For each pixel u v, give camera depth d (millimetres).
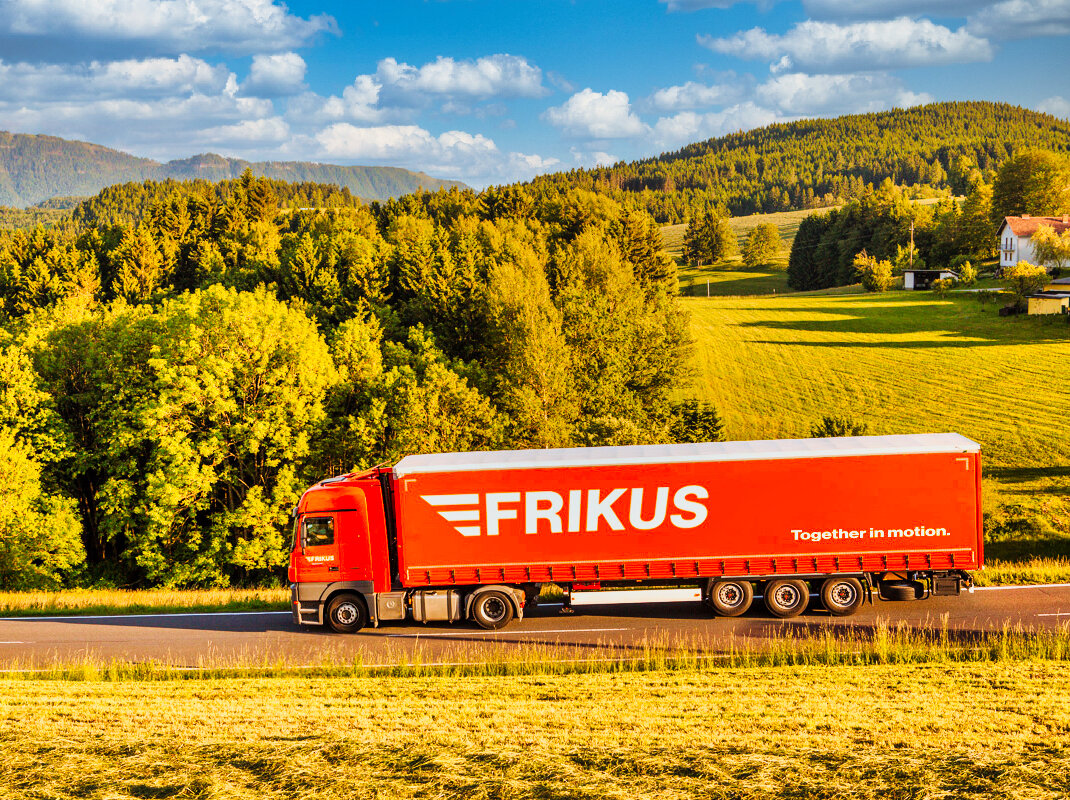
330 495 20375
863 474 19406
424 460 20234
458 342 59531
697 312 98875
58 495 40281
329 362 43281
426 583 19969
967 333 78000
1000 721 12891
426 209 130500
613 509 19672
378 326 57688
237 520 37156
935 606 20359
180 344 40000
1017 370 65812
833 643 17422
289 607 23328
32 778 11281
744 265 190500
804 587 19719
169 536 38781
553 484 19672
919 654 16922
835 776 10859
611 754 11758
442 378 42344
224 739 12820
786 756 11586
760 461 19453
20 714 14359
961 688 14609
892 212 145125
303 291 66875
